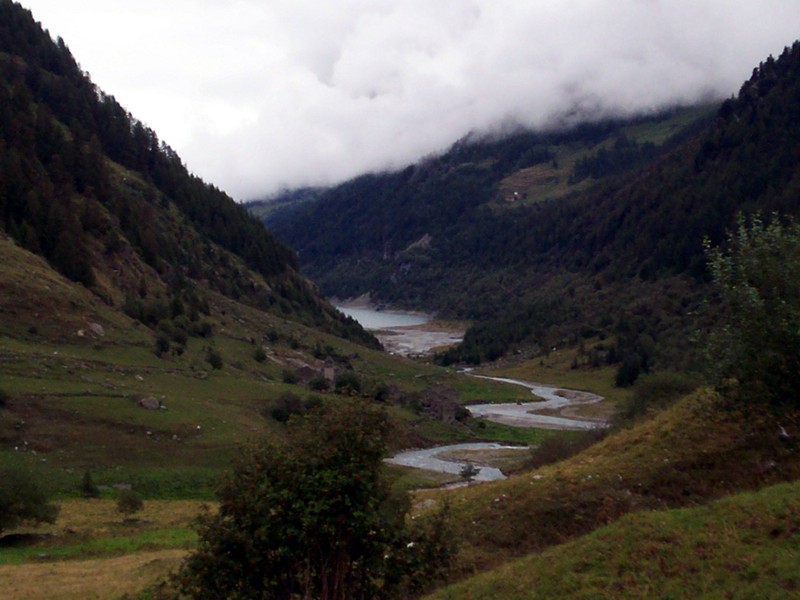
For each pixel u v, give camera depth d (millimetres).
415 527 16391
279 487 14531
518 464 78750
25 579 29266
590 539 17438
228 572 14648
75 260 109312
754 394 20250
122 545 39531
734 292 20672
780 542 14469
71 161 143500
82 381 75312
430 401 115938
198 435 70062
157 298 125812
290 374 109500
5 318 83812
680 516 17016
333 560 14969
